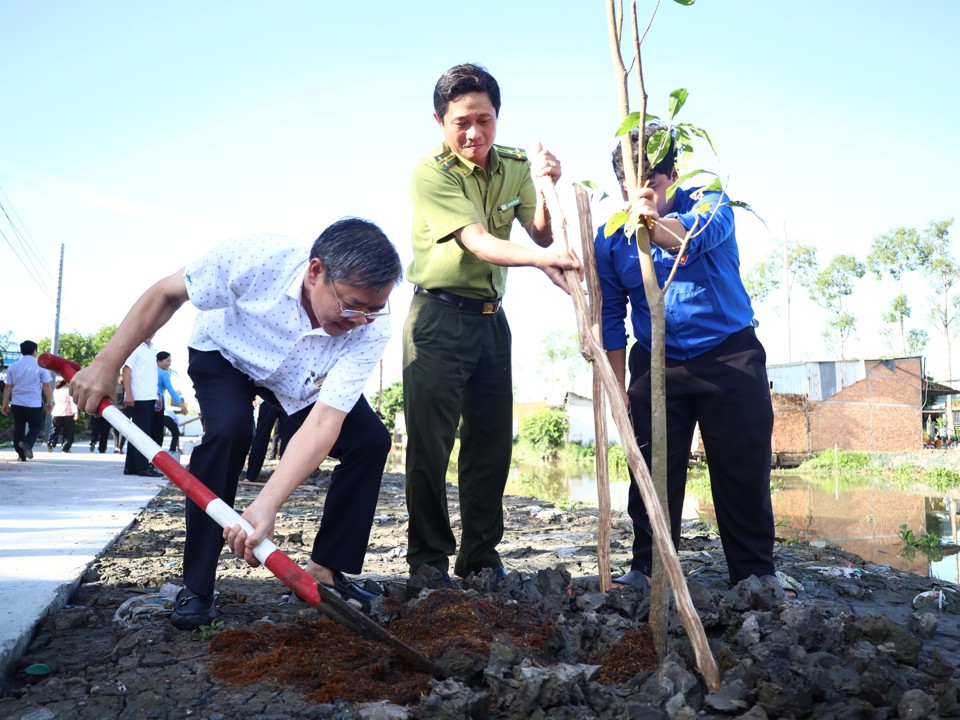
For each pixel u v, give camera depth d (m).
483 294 3.43
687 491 13.89
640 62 2.30
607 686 2.19
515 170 3.56
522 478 19.81
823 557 4.51
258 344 2.82
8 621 2.69
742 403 3.20
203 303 2.71
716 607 2.76
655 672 2.18
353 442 2.99
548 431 36.69
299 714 2.01
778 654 2.19
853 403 29.45
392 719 1.94
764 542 3.28
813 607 2.64
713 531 6.00
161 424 10.15
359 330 2.79
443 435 3.42
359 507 3.03
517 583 3.17
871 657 2.19
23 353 11.52
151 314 2.72
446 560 3.60
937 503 11.79
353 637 2.51
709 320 3.22
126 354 2.66
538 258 2.69
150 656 2.44
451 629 2.51
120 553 4.31
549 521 6.88
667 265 3.23
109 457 13.23
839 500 12.40
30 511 5.79
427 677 2.21
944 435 37.50
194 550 2.74
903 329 53.75
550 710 2.00
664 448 2.36
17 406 11.38
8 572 3.50
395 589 3.12
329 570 3.06
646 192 2.34
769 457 3.25
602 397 2.91
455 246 3.32
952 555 6.23
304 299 2.75
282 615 2.94
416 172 3.37
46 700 2.14
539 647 2.40
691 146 2.44
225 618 2.89
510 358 3.62
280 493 2.42
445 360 3.37
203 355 2.91
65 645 2.62
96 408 2.55
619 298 3.48
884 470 23.41
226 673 2.28
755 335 3.30
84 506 6.26
